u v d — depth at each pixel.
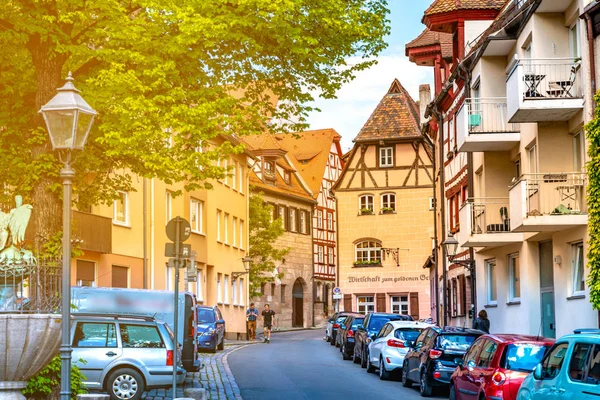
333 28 19.36
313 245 88.56
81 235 36.09
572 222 24.39
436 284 48.00
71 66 18.47
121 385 21.03
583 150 24.70
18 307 14.29
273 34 18.81
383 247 72.50
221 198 58.66
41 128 18.14
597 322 23.38
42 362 13.77
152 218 44.84
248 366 32.62
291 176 87.00
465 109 30.67
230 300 60.75
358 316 39.12
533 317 29.22
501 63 31.53
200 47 18.50
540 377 13.41
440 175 44.41
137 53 17.86
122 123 17.83
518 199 25.42
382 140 72.31
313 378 27.89
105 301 26.34
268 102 20.83
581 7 24.14
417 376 23.75
